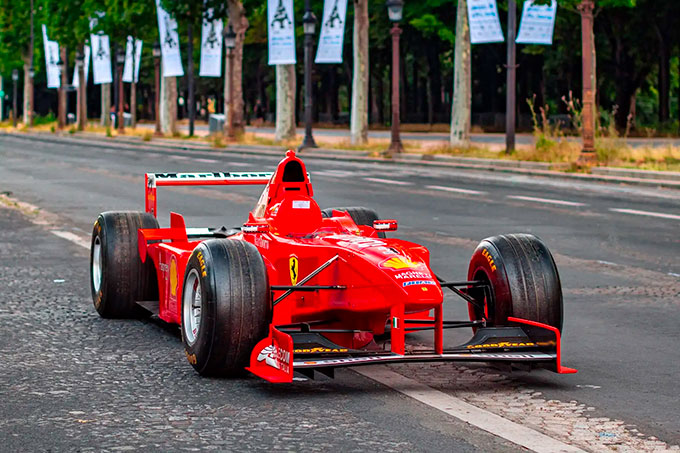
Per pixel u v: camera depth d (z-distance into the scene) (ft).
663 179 104.47
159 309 35.94
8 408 25.76
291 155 33.09
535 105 288.10
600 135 131.75
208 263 27.99
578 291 44.29
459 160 136.05
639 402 26.66
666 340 34.50
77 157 159.53
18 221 71.05
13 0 365.40
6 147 197.57
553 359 27.89
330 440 23.08
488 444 22.79
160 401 26.45
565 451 22.33
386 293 27.27
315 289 28.53
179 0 209.56
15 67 428.97
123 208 80.28
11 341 33.86
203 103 535.60
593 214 76.18
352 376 29.32
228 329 27.55
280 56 182.50
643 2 220.64
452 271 49.08
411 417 24.97
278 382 27.45
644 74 240.94
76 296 42.63
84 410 25.58
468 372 29.99
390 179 111.65
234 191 94.84
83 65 305.53
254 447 22.59
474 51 268.82
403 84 314.14
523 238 30.55
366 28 176.45
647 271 49.90
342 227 31.96
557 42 242.58
